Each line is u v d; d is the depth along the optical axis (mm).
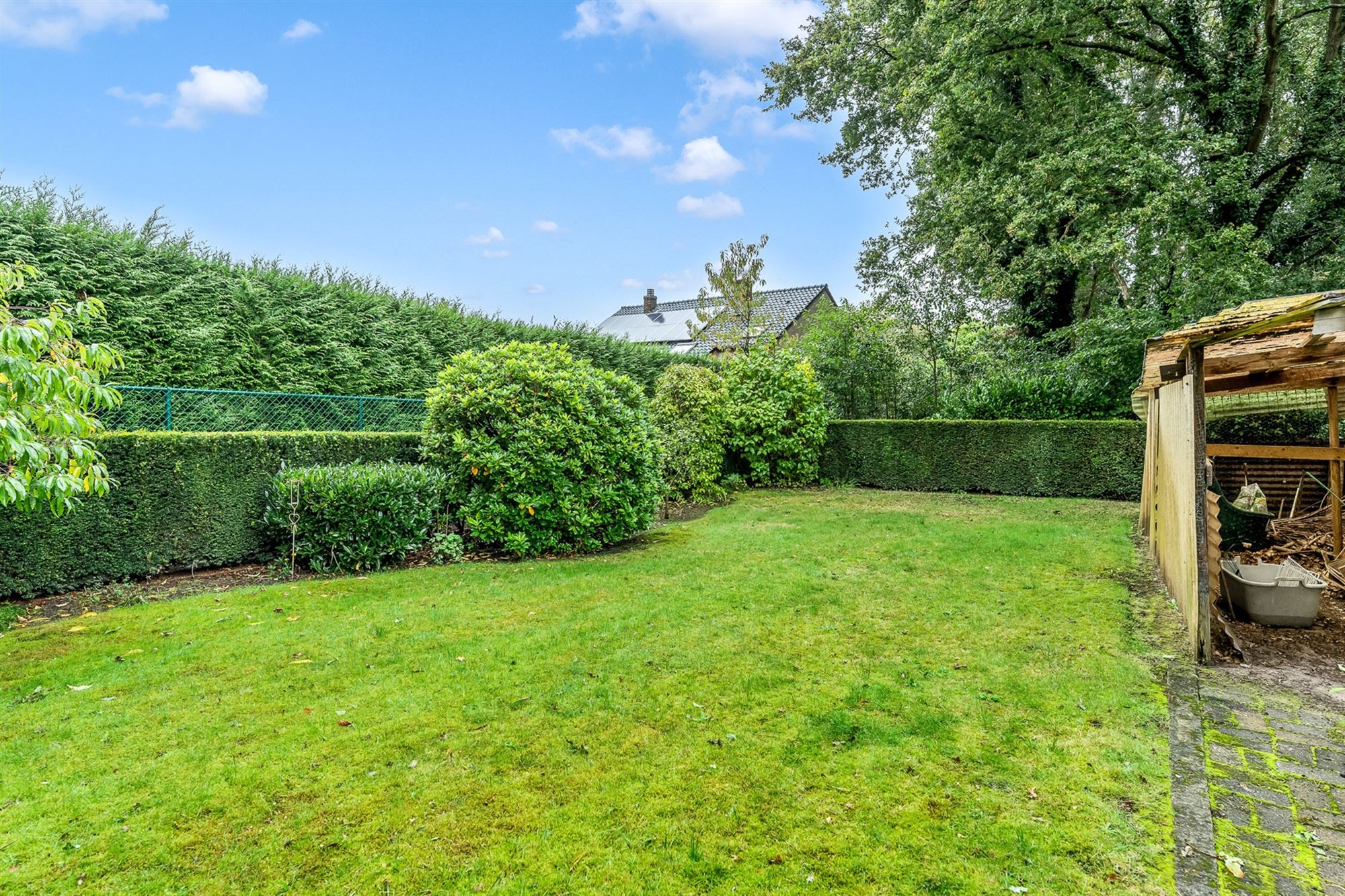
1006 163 13422
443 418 6969
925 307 16125
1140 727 3066
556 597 5211
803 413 13109
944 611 4828
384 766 2736
